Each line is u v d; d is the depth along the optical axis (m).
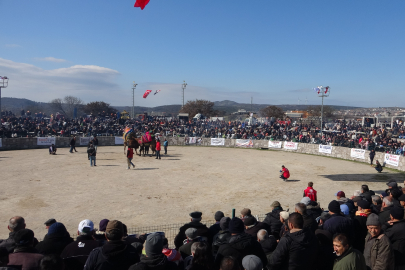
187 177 19.30
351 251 4.18
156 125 45.38
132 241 5.66
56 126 41.16
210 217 11.91
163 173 20.36
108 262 3.88
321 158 29.20
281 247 4.29
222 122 56.44
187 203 13.77
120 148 34.12
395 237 4.96
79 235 4.95
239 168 23.03
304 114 83.44
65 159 25.25
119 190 15.69
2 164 22.45
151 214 12.16
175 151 32.91
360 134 38.97
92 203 13.44
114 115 54.38
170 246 8.73
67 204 13.23
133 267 3.60
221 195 15.23
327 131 42.50
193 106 92.31
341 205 7.15
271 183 18.12
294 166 24.36
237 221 4.70
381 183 18.50
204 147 37.59
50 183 16.88
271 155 30.95
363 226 5.90
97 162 24.05
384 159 24.44
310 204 7.73
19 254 4.18
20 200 13.64
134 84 54.94
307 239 4.30
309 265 4.26
